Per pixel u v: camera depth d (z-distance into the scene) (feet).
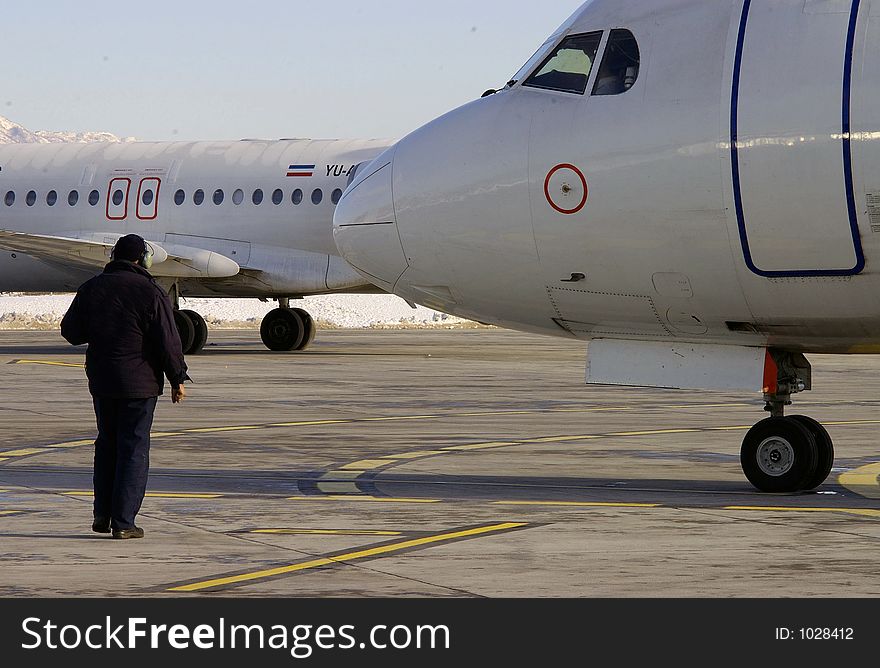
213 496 48.01
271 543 38.32
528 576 33.68
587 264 47.65
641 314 48.11
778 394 48.93
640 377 49.62
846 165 43.11
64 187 149.79
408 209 50.60
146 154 149.69
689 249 45.73
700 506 45.27
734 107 44.65
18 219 150.82
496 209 48.75
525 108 48.93
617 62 47.80
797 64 44.21
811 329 46.29
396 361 138.92
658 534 39.55
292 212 142.51
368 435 70.23
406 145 51.67
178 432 71.36
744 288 45.62
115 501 38.86
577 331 50.57
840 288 44.29
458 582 33.01
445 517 43.01
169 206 146.20
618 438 68.85
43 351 157.48
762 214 44.37
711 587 32.45
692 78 45.73
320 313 308.60
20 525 41.42
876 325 45.34
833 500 46.75
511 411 84.94
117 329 39.11
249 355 148.56
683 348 49.16
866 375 121.08
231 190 144.87
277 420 78.28
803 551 36.81
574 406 88.94
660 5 47.60
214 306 342.64
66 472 54.70
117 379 38.88
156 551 37.09
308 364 132.57
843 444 65.46
